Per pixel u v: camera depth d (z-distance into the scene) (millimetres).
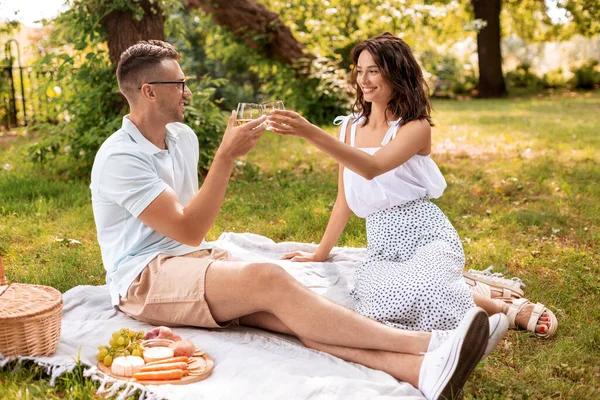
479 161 8055
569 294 3725
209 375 2566
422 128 3160
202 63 17125
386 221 3252
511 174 7094
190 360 2645
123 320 3070
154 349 2648
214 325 2900
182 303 2857
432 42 18203
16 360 2592
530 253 4512
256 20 11852
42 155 7117
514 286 3594
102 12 6832
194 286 2824
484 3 20969
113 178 2879
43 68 7699
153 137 3053
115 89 6781
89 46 7086
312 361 2635
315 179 6977
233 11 11766
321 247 3781
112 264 3076
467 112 14906
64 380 2539
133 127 3006
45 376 2621
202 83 7441
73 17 6789
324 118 11906
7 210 5469
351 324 2623
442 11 13062
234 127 2766
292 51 12031
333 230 3721
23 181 6406
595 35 24531
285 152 8609
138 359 2562
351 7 12719
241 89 17281
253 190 6410
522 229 5109
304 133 2781
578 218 5430
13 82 10914
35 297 2736
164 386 2434
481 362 2857
